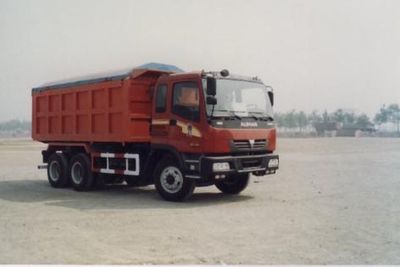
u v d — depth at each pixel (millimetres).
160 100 10719
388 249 6371
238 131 9992
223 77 10242
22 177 16734
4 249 6418
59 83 13703
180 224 7949
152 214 8906
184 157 10148
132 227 7734
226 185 11961
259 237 7000
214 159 9578
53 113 13938
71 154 13547
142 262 5789
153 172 11352
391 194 11531
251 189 12719
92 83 12320
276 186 13328
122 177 12727
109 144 12391
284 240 6836
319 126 82312
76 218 8539
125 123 11180
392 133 68625
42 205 10164
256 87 10859
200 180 10477
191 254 6125
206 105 9734
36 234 7273
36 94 14648
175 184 10445
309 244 6621
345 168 19062
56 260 5891
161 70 11438
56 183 13562
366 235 7145
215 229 7547
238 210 9305
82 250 6348
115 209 9539
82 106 12773
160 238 6969
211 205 10000
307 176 16000
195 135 9867
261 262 5777
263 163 10453
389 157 26000
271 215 8742
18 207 9867
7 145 46875
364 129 75250
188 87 10125
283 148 37531
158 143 10672
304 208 9508
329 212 9039
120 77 11328
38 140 14695
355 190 12328
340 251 6262
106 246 6539
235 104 10234
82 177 12672
